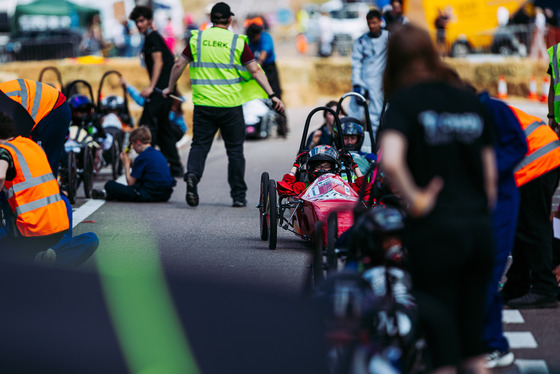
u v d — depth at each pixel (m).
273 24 116.81
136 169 26.53
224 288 15.83
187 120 49.16
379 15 29.06
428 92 9.48
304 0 128.50
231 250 19.36
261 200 20.53
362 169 20.58
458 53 70.12
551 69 19.55
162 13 81.25
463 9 70.00
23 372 11.89
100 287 15.95
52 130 21.53
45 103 20.88
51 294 15.35
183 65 24.41
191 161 24.75
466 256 9.36
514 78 67.06
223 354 12.19
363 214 11.30
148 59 30.28
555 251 15.73
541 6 66.19
